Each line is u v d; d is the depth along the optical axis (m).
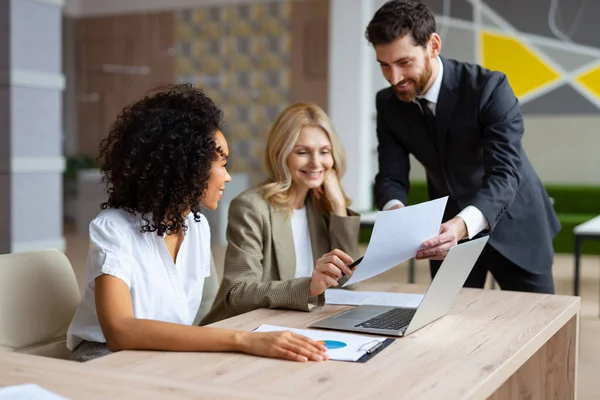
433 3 8.55
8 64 4.13
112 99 10.14
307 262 2.29
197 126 1.61
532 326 1.69
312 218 2.31
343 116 7.59
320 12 8.98
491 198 2.27
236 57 9.46
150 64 9.91
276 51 9.25
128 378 1.17
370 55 7.67
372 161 7.84
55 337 1.83
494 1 8.38
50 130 4.42
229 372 1.29
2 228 4.21
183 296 1.74
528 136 8.72
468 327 1.67
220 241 8.45
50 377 1.17
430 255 1.86
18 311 1.75
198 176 1.59
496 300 2.00
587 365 3.63
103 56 10.15
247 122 9.47
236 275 2.06
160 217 1.61
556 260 7.21
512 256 2.54
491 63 8.45
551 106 8.36
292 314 1.85
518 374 2.07
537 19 8.29
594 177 8.50
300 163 2.20
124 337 1.47
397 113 2.60
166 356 1.40
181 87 1.67
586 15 8.15
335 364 1.35
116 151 1.62
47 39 4.36
